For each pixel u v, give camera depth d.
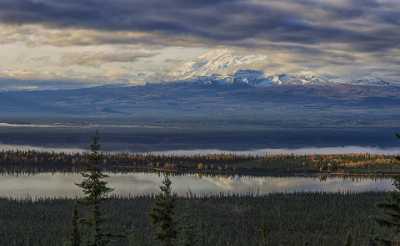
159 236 36.34
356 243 115.94
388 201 38.50
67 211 158.50
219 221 146.25
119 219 136.25
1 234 128.00
